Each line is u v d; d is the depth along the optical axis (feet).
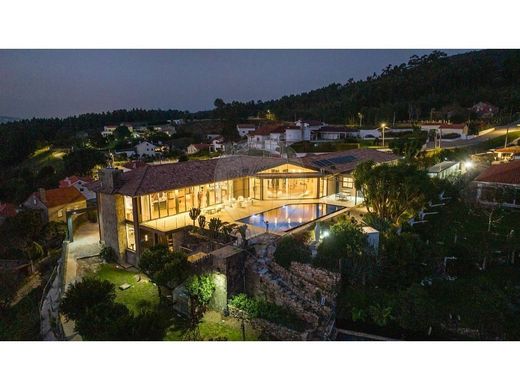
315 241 75.51
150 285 75.51
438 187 104.63
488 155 163.22
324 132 269.64
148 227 81.92
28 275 118.73
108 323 55.36
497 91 337.93
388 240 65.98
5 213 171.42
